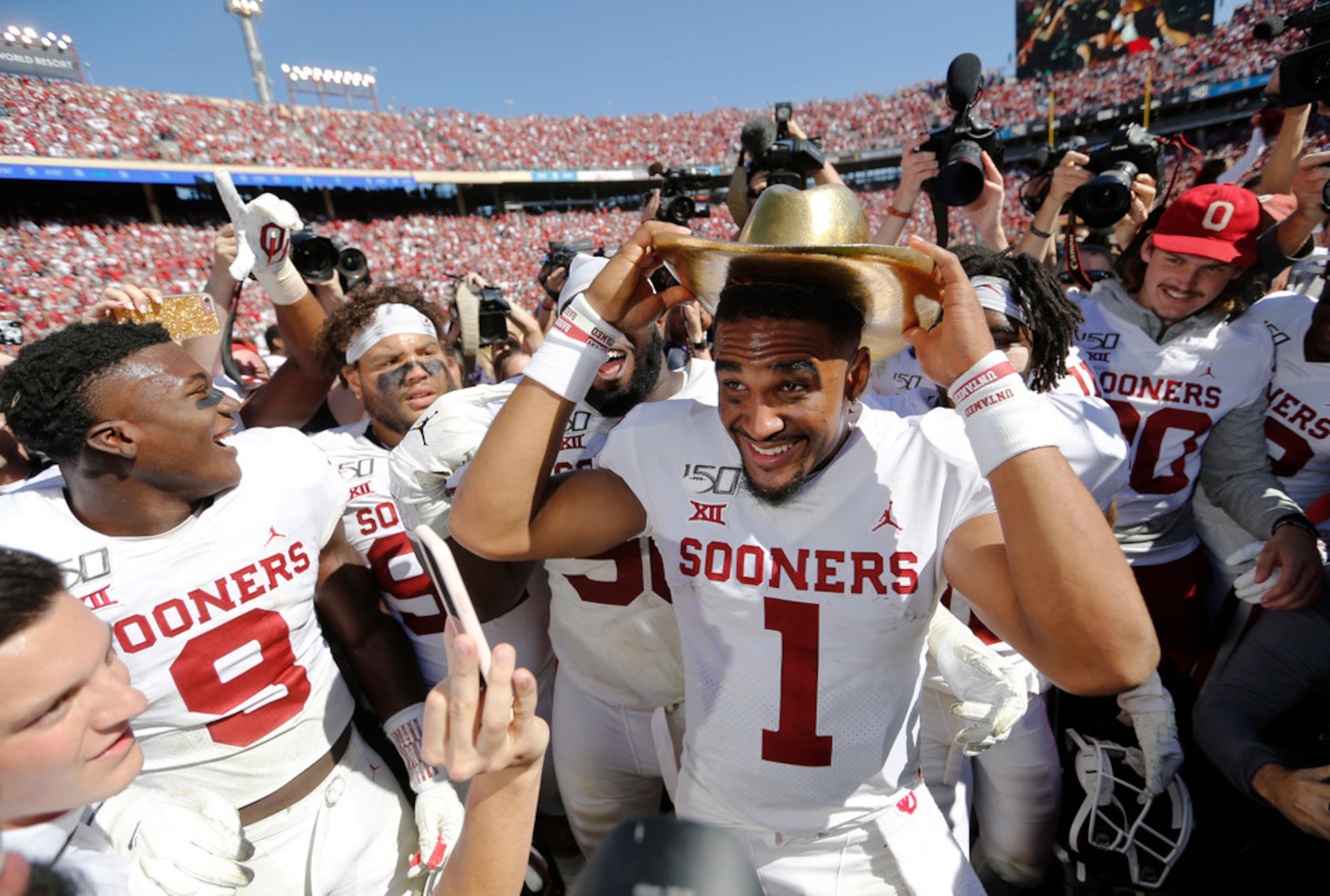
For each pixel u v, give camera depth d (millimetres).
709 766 1521
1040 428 1130
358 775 1913
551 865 2523
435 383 2369
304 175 24703
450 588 887
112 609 1559
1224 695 1905
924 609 1379
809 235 1172
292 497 1794
